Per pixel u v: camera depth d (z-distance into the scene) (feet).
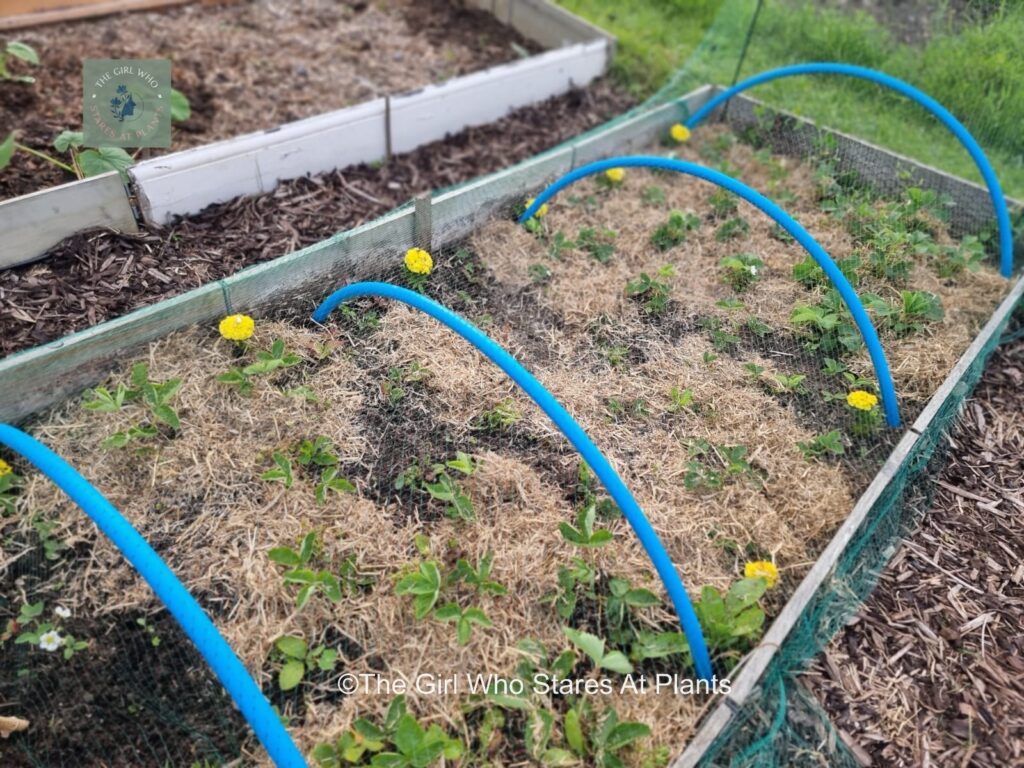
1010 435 8.98
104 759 5.69
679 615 5.84
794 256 10.71
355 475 7.52
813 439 8.18
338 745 5.55
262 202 10.56
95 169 9.03
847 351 9.30
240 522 6.96
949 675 6.72
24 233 8.63
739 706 5.67
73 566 6.66
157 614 6.43
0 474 6.87
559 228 10.92
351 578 6.63
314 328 8.85
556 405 6.01
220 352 8.27
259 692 4.58
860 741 6.26
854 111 13.73
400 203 11.18
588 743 5.72
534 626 6.46
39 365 7.25
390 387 8.32
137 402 7.73
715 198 11.62
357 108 11.20
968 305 10.10
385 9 16.31
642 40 15.96
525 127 13.29
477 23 16.35
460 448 7.86
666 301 9.83
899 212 11.22
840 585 6.74
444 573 6.73
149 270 9.09
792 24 14.52
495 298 9.71
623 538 7.10
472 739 5.80
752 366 8.88
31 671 6.07
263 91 13.12
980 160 10.32
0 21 13.01
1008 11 12.12
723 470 7.85
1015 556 7.71
